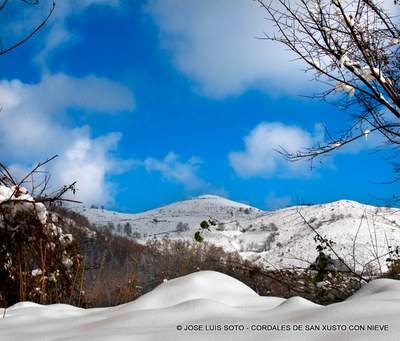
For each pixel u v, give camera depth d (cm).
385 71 466
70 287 440
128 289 443
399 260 503
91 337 147
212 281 244
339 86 469
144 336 147
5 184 426
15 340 160
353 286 493
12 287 405
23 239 414
